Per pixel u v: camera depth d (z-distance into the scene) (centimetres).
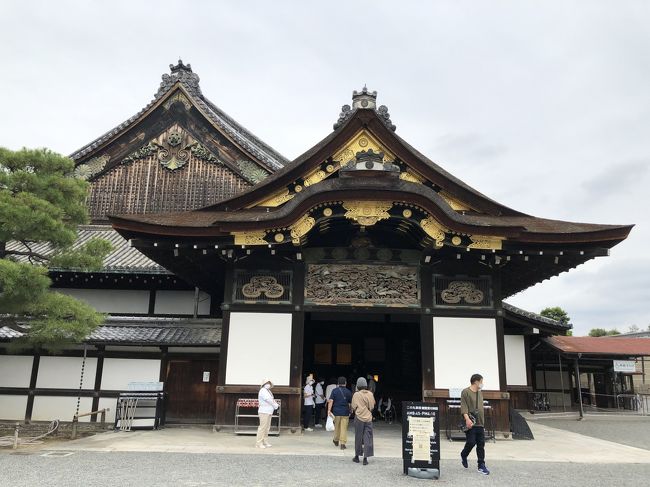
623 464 1142
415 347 2266
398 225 1576
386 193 1457
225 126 2797
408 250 1631
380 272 1608
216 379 1897
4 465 989
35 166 1523
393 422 1992
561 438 1609
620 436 1942
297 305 1559
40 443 1334
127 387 1816
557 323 2488
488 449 1329
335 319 2283
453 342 1559
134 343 1870
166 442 1320
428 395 1514
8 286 1243
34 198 1383
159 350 1911
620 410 3147
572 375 3606
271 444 1301
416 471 944
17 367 1902
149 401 1670
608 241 1508
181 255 1597
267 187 1609
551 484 903
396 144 1584
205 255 1595
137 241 1497
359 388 1113
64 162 1538
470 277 1608
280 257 1596
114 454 1127
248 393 1497
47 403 1873
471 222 1470
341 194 1458
